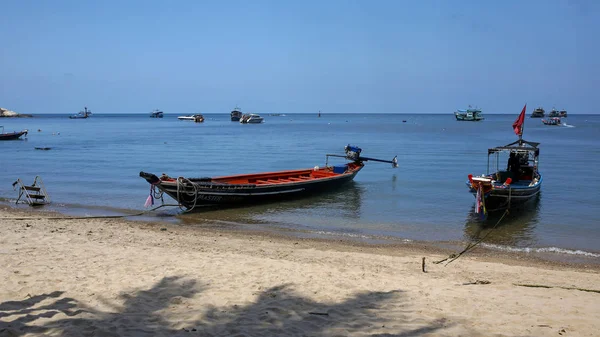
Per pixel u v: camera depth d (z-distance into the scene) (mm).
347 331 6492
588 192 24891
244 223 17969
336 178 25594
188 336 6156
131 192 24625
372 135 87562
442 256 13375
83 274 9164
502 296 8609
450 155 46906
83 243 12570
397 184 28094
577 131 100562
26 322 6457
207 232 16094
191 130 108062
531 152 24781
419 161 41312
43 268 9516
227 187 20516
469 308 7715
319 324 6785
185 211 20078
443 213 19953
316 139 75125
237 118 170875
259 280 9180
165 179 19922
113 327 6355
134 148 55875
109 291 8117
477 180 19188
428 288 9039
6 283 8344
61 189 25391
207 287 8578
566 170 34344
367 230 16906
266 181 24312
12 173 32000
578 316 7426
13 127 123500
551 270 11922
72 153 48531
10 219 17172
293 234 16125
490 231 16812
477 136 82875
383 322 6914
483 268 11805
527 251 14242
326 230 16859
